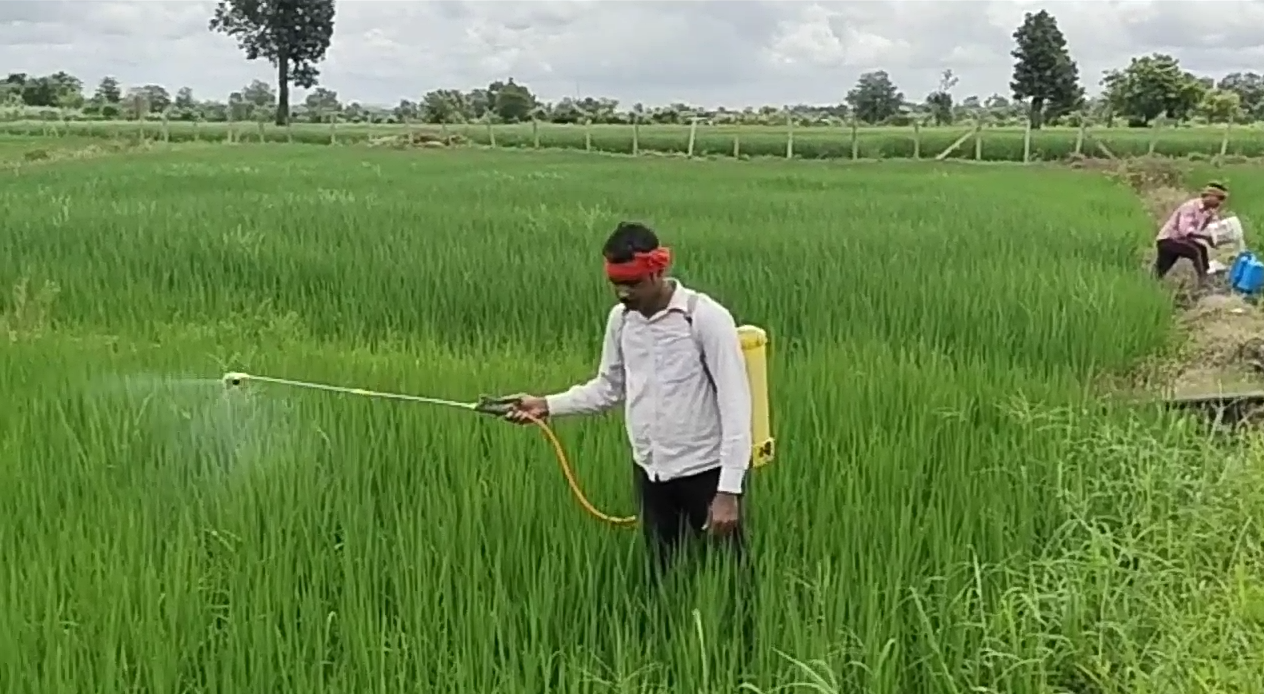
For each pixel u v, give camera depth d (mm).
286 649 4824
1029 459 7066
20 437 6984
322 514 6047
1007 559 5816
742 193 25219
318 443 6938
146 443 6988
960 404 7973
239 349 9609
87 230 16297
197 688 4727
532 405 5988
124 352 9445
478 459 6816
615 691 4727
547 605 5195
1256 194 26578
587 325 11203
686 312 5562
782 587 5441
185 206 20047
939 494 6461
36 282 12758
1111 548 5832
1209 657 5043
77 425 7293
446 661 4867
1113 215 21453
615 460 6770
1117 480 6918
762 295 11945
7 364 8750
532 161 41406
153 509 6152
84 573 5297
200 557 5629
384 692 4594
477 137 61281
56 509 6148
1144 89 71125
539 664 4902
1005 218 19672
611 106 88938
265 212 19031
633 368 5680
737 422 5465
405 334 11133
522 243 15398
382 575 5508
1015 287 12391
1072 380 9305
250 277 13266
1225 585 5734
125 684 4602
